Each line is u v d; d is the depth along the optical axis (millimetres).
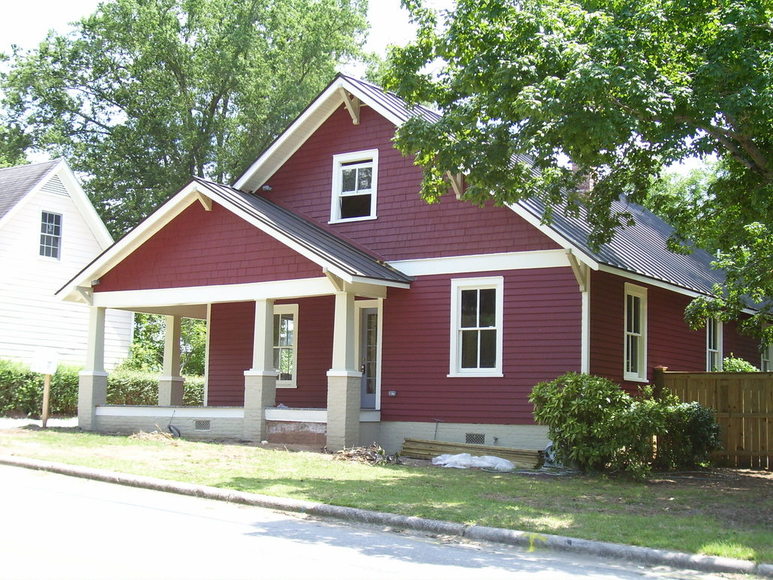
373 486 12125
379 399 18828
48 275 29172
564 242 16391
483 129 13383
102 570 6977
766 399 17125
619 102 12062
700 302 18219
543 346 17047
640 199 15484
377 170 19594
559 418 14867
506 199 13172
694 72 12414
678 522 10016
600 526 9586
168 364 22609
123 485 12148
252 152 41219
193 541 8336
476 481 13242
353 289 17297
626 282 18234
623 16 12906
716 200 15836
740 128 12711
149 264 19703
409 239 18891
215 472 12953
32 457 13992
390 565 7734
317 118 20547
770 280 15125
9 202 28156
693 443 16328
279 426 17750
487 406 17516
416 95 14359
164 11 41438
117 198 41531
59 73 42125
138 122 40469
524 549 8906
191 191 18859
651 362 19000
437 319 18328
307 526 9625
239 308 22078
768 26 12531
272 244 17938
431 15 13977
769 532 9602
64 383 25312
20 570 6863
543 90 11797
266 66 40750
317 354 20594
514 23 12758
